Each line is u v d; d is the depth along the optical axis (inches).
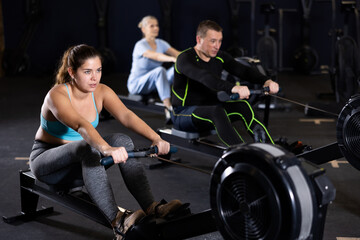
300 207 57.9
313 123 175.8
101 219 78.5
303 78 282.2
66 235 87.9
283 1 304.7
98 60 79.0
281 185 58.1
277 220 58.6
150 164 126.0
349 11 214.1
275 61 234.4
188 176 119.7
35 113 196.5
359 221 91.9
